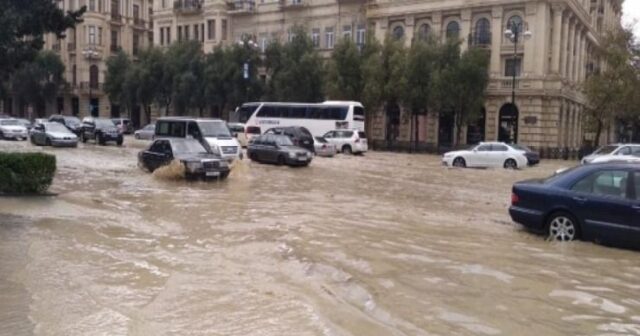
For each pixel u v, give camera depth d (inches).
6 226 430.3
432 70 1786.4
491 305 263.1
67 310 246.7
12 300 258.1
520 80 1802.4
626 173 386.3
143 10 3250.5
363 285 295.1
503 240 411.8
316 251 370.3
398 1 2085.4
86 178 799.7
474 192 748.0
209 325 232.5
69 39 3041.3
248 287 289.9
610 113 1838.1
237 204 587.2
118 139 1588.3
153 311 248.8
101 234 415.5
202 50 2475.4
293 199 636.1
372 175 965.8
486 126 1876.2
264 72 2361.0
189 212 530.9
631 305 265.4
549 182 418.6
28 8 765.3
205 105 2332.7
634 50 1796.3
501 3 1846.7
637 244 373.4
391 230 450.6
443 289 287.7
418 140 2000.5
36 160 595.2
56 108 3129.9
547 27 1813.5
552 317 247.4
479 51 1766.7
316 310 254.8
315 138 1419.8
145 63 2501.2
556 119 1790.1
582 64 2313.0
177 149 844.6
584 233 394.9
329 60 2070.6
